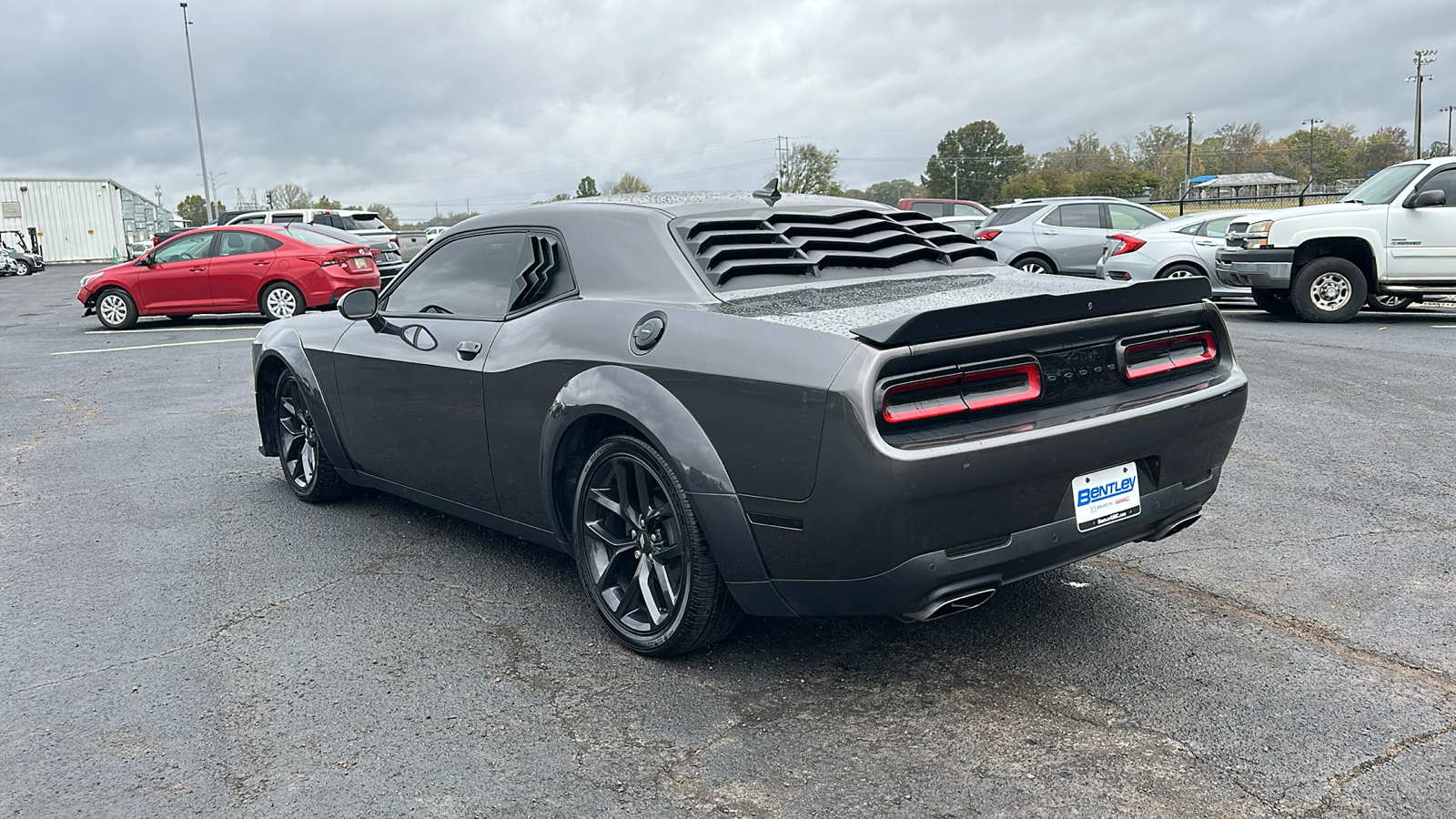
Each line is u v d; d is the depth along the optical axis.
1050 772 2.41
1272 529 4.20
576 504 3.26
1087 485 2.74
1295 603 3.40
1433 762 2.40
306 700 2.89
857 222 3.79
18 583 3.91
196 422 7.13
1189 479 3.03
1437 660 2.95
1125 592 3.54
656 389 2.87
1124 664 2.98
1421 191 10.69
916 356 2.47
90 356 11.18
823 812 2.28
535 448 3.35
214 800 2.39
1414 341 9.48
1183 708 2.70
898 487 2.41
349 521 4.66
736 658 3.11
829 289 3.20
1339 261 11.10
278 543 4.35
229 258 14.36
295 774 2.49
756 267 3.20
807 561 2.63
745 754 2.54
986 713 2.71
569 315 3.26
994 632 3.23
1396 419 6.13
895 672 2.98
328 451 4.63
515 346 3.41
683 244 3.22
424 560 4.09
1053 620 3.32
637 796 2.36
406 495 4.30
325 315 4.80
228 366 10.01
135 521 4.74
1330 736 2.54
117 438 6.66
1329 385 7.30
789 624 3.36
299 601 3.67
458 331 3.72
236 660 3.18
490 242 3.79
